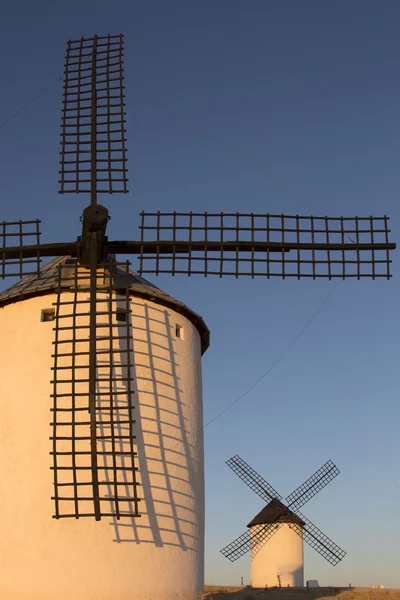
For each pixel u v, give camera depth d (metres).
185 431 14.16
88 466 12.59
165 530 13.16
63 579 12.27
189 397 14.52
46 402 13.24
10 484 12.89
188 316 15.08
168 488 13.45
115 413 13.22
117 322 13.84
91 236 13.24
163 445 13.63
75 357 13.34
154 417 13.67
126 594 12.43
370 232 14.98
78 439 12.31
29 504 12.68
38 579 12.27
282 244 14.56
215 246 14.33
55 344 12.66
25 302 14.09
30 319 13.91
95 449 12.15
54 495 12.56
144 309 14.21
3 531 12.62
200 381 15.28
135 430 13.34
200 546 13.93
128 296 13.20
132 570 12.59
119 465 12.95
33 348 13.67
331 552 28.86
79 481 12.61
